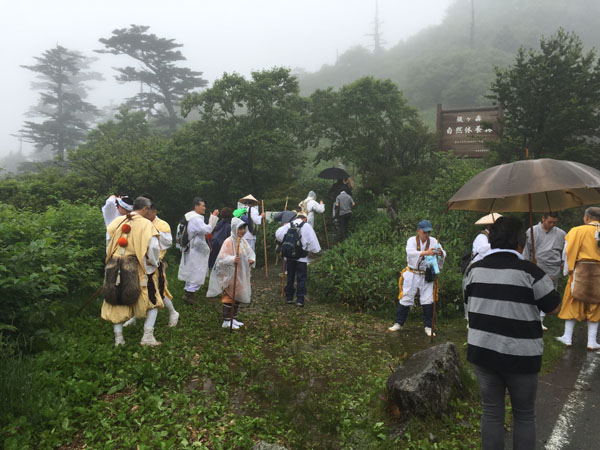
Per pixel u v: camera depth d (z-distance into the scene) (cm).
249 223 937
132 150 1720
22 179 1596
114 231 469
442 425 340
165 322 575
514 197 387
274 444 303
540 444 316
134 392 383
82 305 605
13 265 454
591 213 509
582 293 498
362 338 576
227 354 484
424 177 1383
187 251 690
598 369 452
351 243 1002
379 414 363
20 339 447
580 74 1009
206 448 301
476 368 273
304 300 763
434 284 589
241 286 580
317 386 422
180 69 4494
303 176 1986
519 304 255
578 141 1030
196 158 1538
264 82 1493
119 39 4288
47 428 321
